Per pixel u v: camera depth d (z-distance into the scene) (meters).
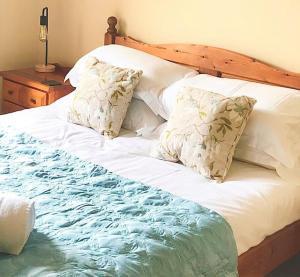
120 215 1.96
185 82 2.88
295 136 2.51
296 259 2.87
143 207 2.04
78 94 2.97
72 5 3.88
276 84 2.81
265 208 2.22
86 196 2.10
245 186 2.32
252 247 2.19
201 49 3.12
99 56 3.23
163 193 2.17
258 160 2.50
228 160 2.42
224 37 3.06
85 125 2.96
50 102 3.51
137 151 2.66
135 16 3.50
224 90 2.70
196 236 1.91
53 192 2.10
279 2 2.78
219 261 1.96
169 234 1.87
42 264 1.62
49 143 2.68
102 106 2.85
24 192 2.08
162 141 2.58
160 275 1.74
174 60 3.26
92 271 1.62
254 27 2.91
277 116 2.47
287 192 2.36
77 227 1.85
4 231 1.65
